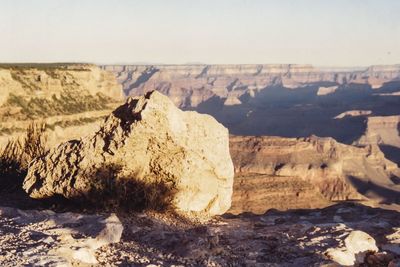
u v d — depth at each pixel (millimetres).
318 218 25938
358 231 19656
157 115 23078
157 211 23719
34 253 15508
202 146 25188
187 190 24875
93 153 23531
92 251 16688
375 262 17984
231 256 17844
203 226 22516
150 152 24000
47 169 24172
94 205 23203
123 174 23500
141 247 18016
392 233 21359
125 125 23484
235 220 25328
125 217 22000
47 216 20875
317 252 17875
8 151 52594
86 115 83188
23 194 29594
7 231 18438
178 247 18016
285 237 20281
